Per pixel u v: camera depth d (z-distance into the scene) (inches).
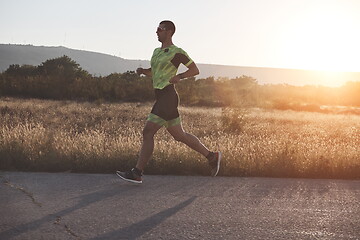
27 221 147.3
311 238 138.3
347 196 193.0
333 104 2150.6
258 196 189.5
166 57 206.4
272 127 710.5
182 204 173.5
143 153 209.2
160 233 139.3
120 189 197.3
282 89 2529.5
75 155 259.6
